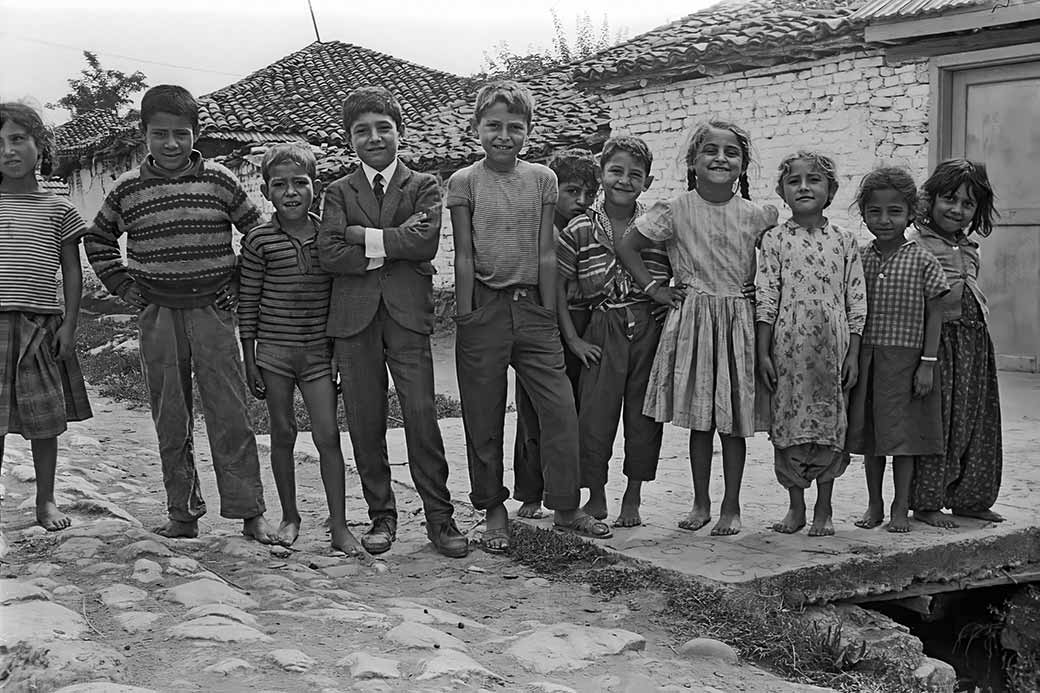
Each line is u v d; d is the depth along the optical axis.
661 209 4.67
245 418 4.59
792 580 4.14
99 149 23.77
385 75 26.81
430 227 4.46
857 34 11.22
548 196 4.64
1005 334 10.77
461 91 26.52
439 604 3.93
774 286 4.59
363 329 4.50
